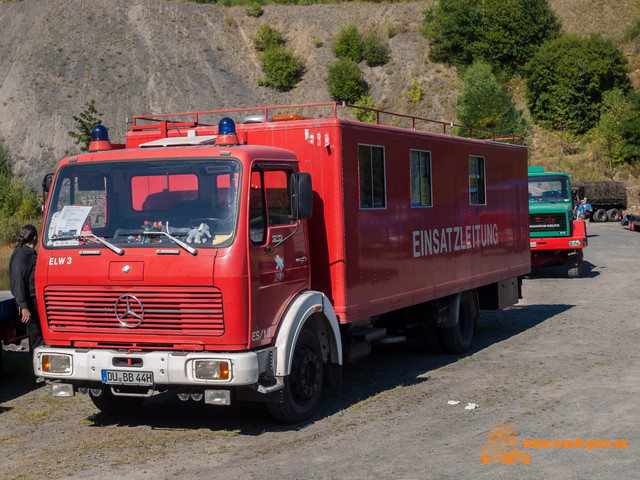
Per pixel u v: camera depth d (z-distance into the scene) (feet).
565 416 24.25
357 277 27.27
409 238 31.48
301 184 23.02
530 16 242.37
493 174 41.11
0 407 28.22
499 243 41.73
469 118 213.87
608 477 18.34
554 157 208.23
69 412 27.30
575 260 68.85
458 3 246.47
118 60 231.09
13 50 232.73
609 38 232.53
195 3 267.18
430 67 245.24
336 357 26.08
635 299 53.98
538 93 228.63
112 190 23.13
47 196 24.36
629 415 24.13
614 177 198.59
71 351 22.82
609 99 214.28
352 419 24.81
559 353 35.53
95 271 22.44
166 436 23.41
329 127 26.25
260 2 279.49
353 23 261.03
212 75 238.89
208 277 21.42
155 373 21.79
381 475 18.86
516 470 19.04
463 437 22.18
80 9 245.86
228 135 23.26
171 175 22.65
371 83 242.58
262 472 19.38
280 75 242.17
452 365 33.96
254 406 27.17
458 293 36.70
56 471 20.08
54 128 202.08
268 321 22.81
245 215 21.90
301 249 24.79
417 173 32.45
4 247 111.14
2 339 31.48
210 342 21.74
